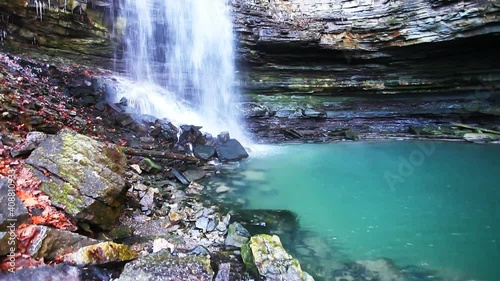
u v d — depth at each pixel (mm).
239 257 4004
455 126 12203
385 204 6129
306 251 4453
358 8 13094
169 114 9812
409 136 11805
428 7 11914
